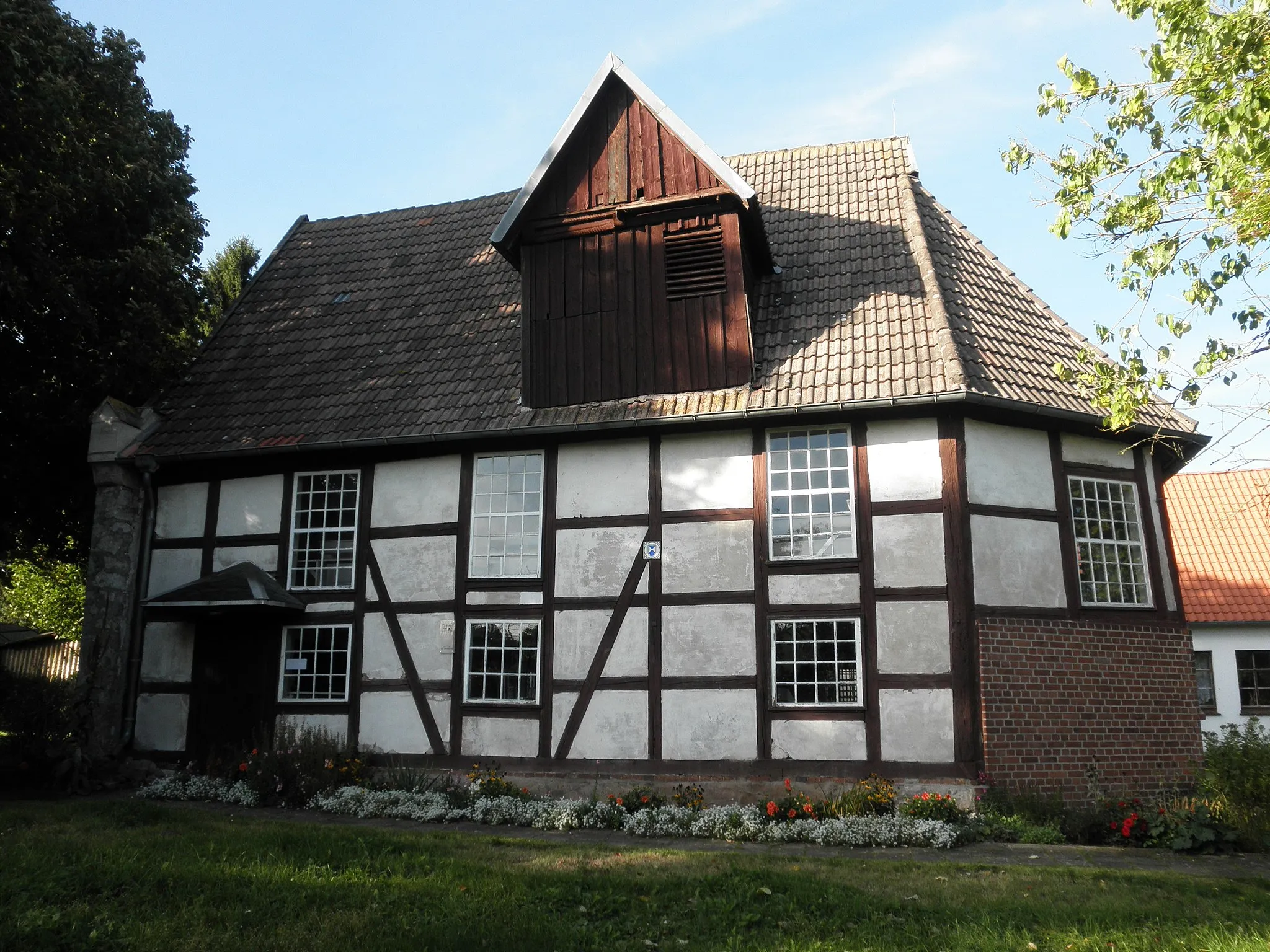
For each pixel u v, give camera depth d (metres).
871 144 16.66
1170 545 12.99
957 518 11.56
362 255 18.06
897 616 11.57
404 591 13.51
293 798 12.00
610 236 13.63
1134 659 12.14
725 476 12.52
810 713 11.64
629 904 7.20
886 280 13.45
